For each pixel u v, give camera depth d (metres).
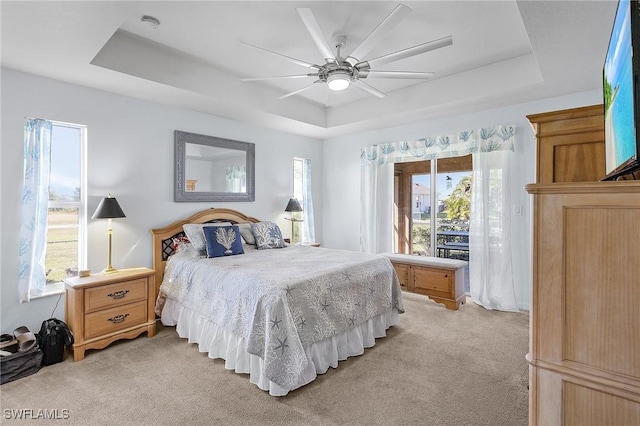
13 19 2.06
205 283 2.88
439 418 1.93
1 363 2.28
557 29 2.19
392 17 2.09
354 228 5.48
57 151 3.11
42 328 2.70
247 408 2.02
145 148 3.64
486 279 4.00
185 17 2.57
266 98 4.12
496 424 1.87
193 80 3.39
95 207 3.26
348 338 2.73
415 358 2.68
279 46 3.05
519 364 2.56
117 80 3.05
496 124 4.04
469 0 2.36
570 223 1.03
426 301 4.26
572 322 1.02
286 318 2.21
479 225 4.08
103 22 2.12
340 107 4.88
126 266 3.48
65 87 3.07
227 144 4.41
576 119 1.61
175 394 2.17
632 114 0.97
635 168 1.02
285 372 2.12
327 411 2.00
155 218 3.72
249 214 4.73
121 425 1.87
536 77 3.20
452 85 3.77
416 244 4.92
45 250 2.92
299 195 5.60
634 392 0.92
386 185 5.03
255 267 2.85
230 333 2.52
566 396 1.03
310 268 2.80
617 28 1.16
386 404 2.06
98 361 2.62
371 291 2.99
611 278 0.96
